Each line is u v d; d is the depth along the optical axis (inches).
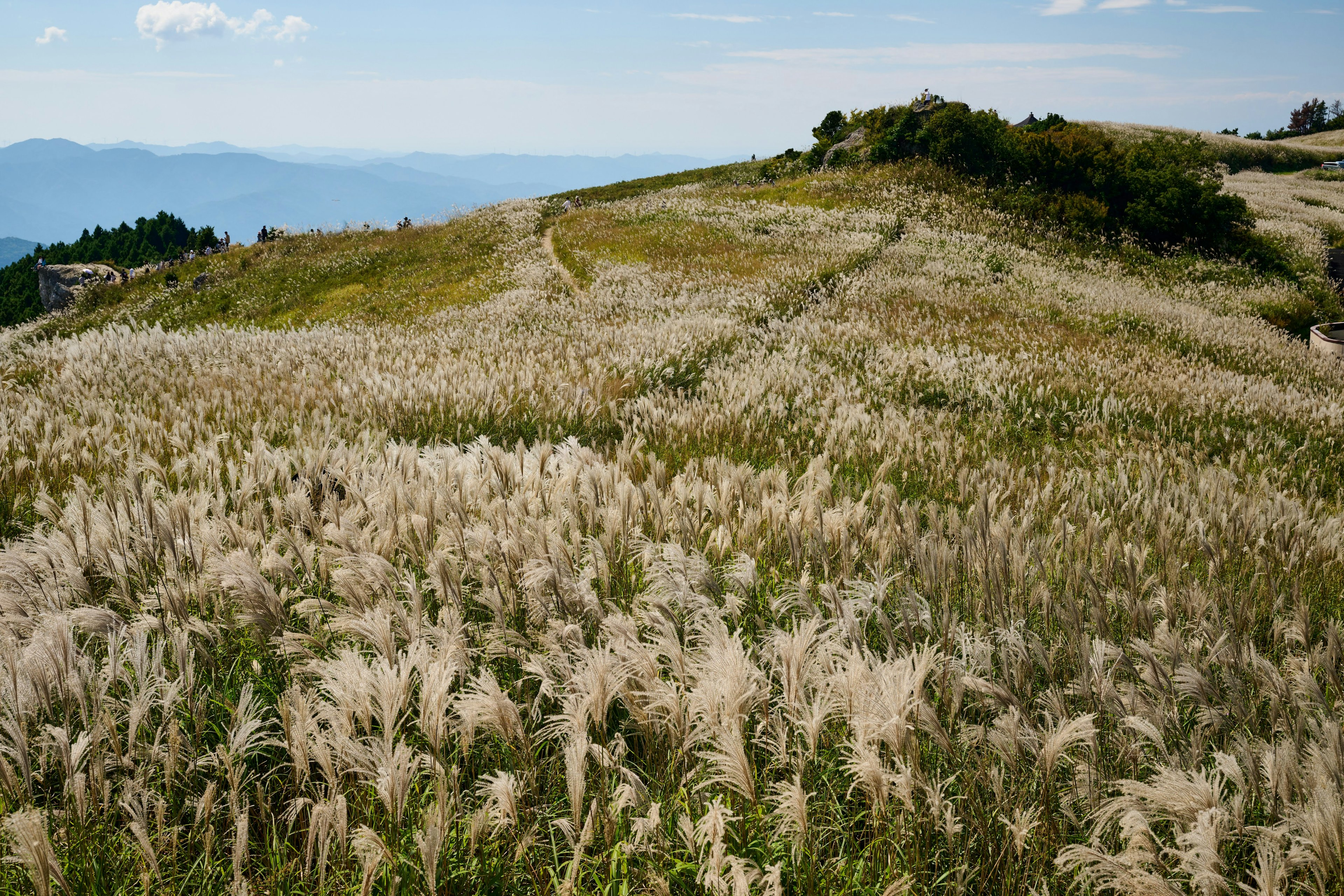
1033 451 332.5
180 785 95.6
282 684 114.7
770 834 91.8
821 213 1307.8
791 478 248.4
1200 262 1216.2
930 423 366.3
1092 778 94.2
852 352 537.6
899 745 88.0
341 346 515.8
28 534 165.6
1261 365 604.1
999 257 1054.4
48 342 533.0
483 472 178.4
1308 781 88.0
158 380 381.4
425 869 78.6
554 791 99.6
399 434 288.4
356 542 133.7
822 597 134.3
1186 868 77.9
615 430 321.1
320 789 95.7
